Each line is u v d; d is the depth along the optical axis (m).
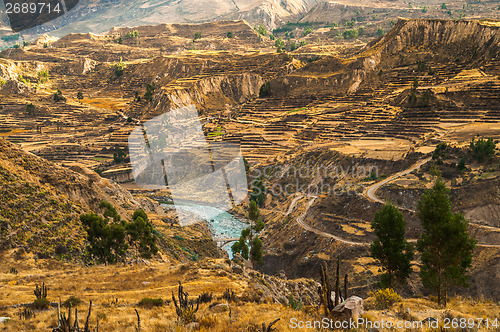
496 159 98.69
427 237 32.22
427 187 94.56
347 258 85.06
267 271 97.56
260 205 126.12
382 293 22.77
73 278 34.62
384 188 100.81
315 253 92.25
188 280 32.47
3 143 60.25
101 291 29.11
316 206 108.31
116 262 50.41
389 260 40.25
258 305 23.05
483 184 89.38
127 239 57.84
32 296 25.86
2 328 16.94
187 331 14.10
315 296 42.19
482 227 81.88
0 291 28.00
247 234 59.34
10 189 51.56
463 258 31.02
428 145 126.06
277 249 100.31
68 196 60.66
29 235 47.09
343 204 104.06
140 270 38.59
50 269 42.25
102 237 51.81
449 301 29.83
